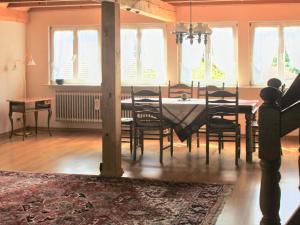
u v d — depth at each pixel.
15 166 5.75
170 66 8.38
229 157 6.27
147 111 5.98
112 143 5.21
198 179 5.05
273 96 1.70
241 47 8.02
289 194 4.39
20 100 8.05
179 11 8.17
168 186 4.76
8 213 3.91
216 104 5.91
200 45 8.28
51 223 3.66
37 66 8.97
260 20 7.90
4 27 8.32
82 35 8.80
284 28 7.88
